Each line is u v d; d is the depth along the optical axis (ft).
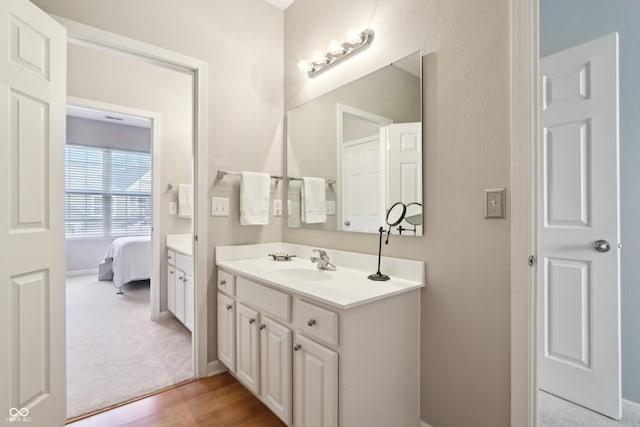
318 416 4.25
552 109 5.73
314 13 7.22
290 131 7.90
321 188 6.95
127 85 10.06
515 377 3.99
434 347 4.83
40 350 4.77
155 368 7.05
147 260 13.56
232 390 6.23
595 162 5.28
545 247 5.91
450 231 4.64
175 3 6.47
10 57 4.30
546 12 6.06
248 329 5.73
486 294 4.26
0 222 4.18
